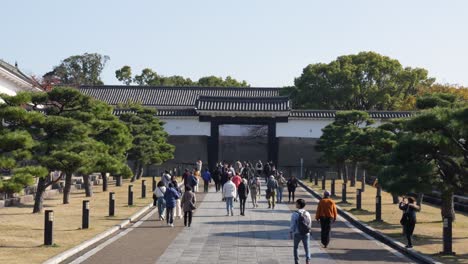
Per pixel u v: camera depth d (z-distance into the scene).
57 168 29.06
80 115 32.19
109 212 31.56
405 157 23.75
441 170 25.70
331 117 71.12
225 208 37.19
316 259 19.70
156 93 87.38
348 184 60.50
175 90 88.56
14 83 52.28
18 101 26.78
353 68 84.75
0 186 22.55
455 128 22.05
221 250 21.25
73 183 50.53
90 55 122.69
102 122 35.41
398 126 38.19
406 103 86.12
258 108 70.56
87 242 22.23
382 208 38.19
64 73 121.00
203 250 21.22
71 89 31.97
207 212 34.84
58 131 30.08
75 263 18.42
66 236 23.83
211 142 71.25
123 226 28.17
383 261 19.64
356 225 30.61
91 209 34.62
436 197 44.34
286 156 71.81
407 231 22.23
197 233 25.94
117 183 54.16
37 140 29.91
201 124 71.50
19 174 23.53
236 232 26.34
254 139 88.75
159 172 70.12
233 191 33.25
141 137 55.81
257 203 40.97
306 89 85.94
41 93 32.16
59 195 44.41
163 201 30.80
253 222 30.16
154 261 18.84
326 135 60.16
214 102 71.56
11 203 36.59
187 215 30.55
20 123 27.94
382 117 70.00
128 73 125.69
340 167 68.12
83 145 30.12
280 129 71.50
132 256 19.81
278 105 70.94
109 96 86.88
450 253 20.72
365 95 85.06
